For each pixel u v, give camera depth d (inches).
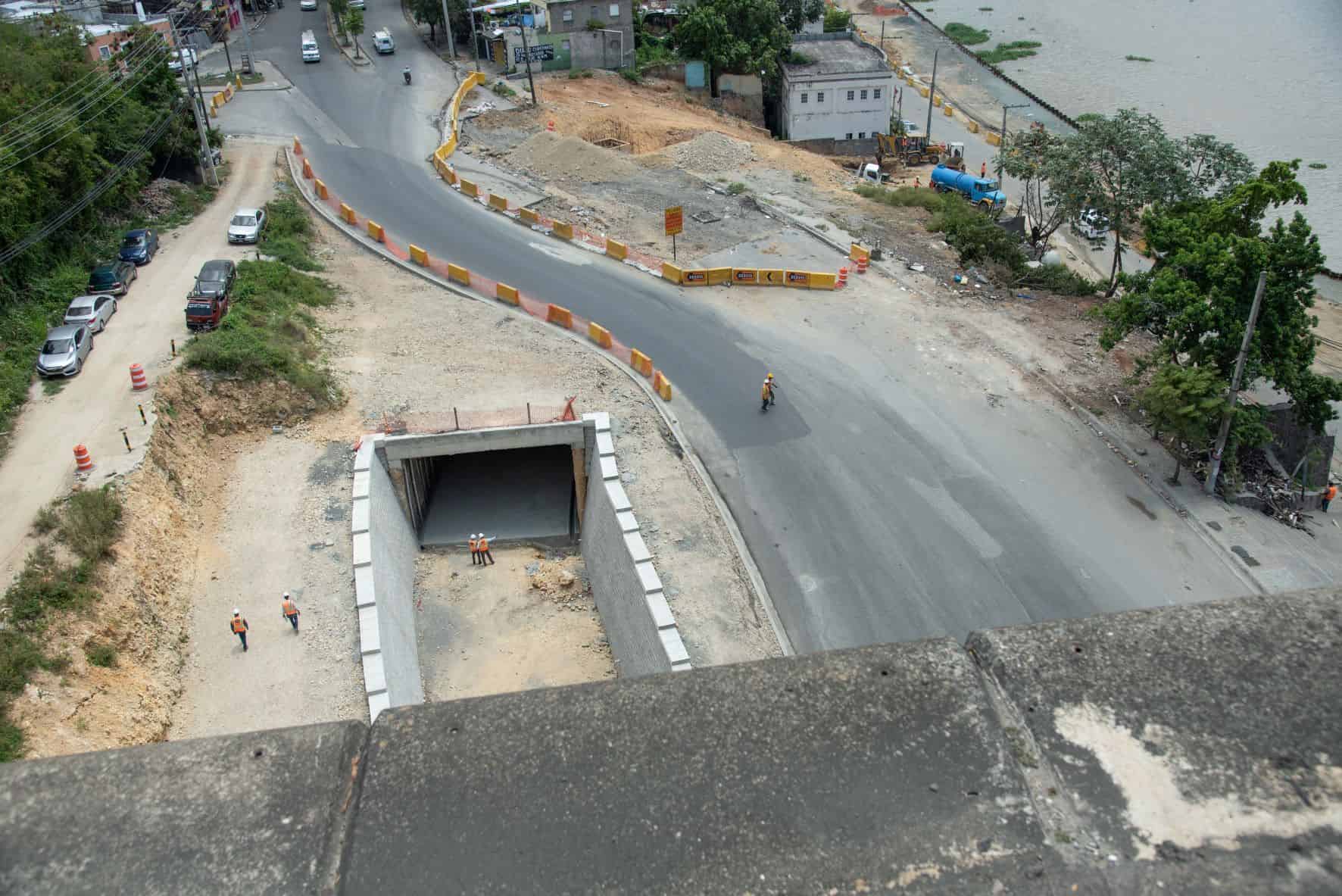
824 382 1630.2
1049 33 4894.2
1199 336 1427.2
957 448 1482.5
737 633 1129.4
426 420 1457.9
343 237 2107.5
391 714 181.8
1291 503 1433.3
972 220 2158.0
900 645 190.2
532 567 1421.0
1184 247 1518.2
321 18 3855.8
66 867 161.0
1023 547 1300.4
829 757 172.2
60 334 1446.9
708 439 1491.1
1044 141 2193.7
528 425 1449.3
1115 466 1453.0
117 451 1244.5
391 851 162.4
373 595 1155.3
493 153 2566.4
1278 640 184.4
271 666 1089.4
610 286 1935.3
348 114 2810.0
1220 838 158.6
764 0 3240.7
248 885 158.7
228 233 1973.4
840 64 3257.9
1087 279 2138.3
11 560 1063.0
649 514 1306.6
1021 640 186.5
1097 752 169.8
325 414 1492.4
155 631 1095.0
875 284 1955.0
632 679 187.0
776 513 1353.3
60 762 175.0
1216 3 5251.0
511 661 1258.6
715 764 171.6
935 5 5565.9
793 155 2775.6
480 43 3388.3
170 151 2178.9
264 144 2564.0
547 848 162.1
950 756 171.5
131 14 3179.1
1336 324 2082.9
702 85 3351.4
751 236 2164.1
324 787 170.9
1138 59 4362.7
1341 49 4288.9
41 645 975.6
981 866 157.6
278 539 1263.5
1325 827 159.2
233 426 1444.4
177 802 168.9
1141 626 188.2
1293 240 1358.3
